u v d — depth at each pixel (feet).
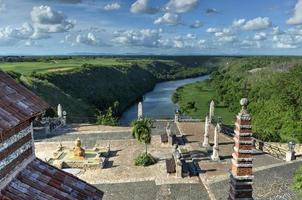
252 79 353.72
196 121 178.19
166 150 130.93
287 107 232.32
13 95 41.42
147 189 96.12
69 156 118.52
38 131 159.43
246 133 49.80
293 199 84.02
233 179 51.29
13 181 37.45
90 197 41.86
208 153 126.00
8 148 36.63
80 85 319.27
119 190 95.81
